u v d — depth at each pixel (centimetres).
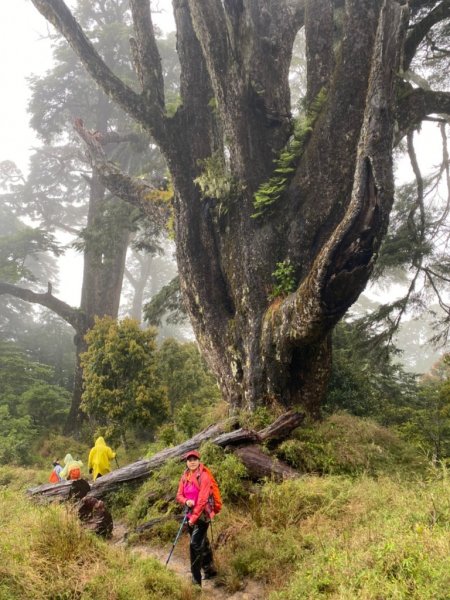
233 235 1040
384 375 1566
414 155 1380
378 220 713
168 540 651
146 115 1064
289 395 930
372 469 789
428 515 427
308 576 407
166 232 1334
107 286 2534
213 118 1140
